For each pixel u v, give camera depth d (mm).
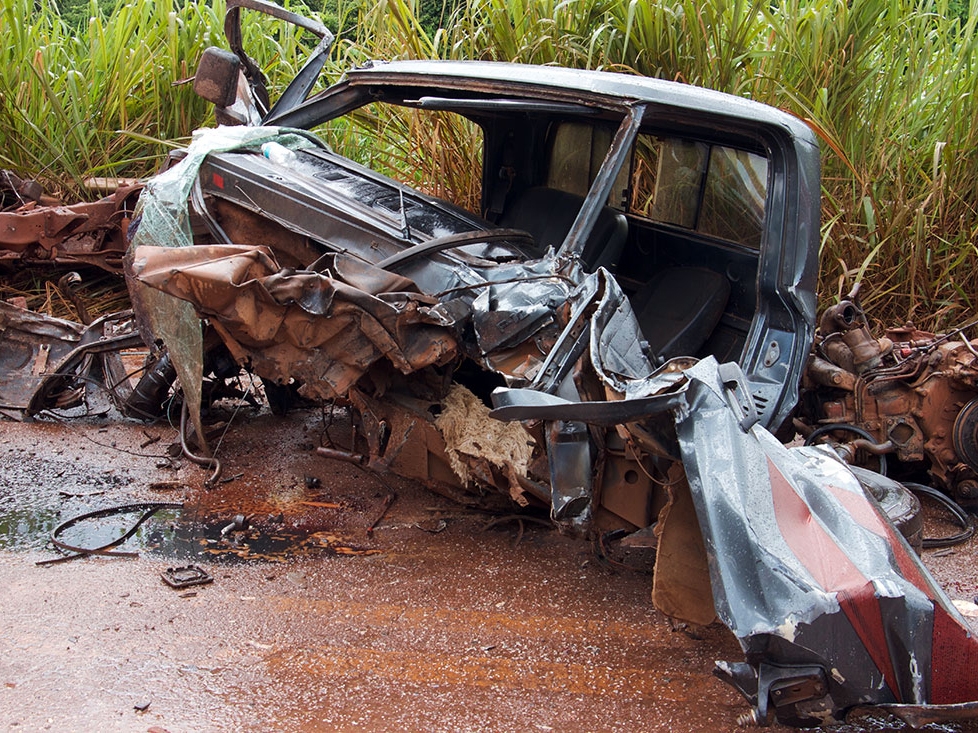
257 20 8039
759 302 4238
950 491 4766
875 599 2596
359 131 7418
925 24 6582
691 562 3023
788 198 4152
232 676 2996
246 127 4953
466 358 4086
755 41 6711
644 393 3023
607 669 3188
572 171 5016
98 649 3082
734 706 3027
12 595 3375
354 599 3518
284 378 3832
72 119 7180
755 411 3055
